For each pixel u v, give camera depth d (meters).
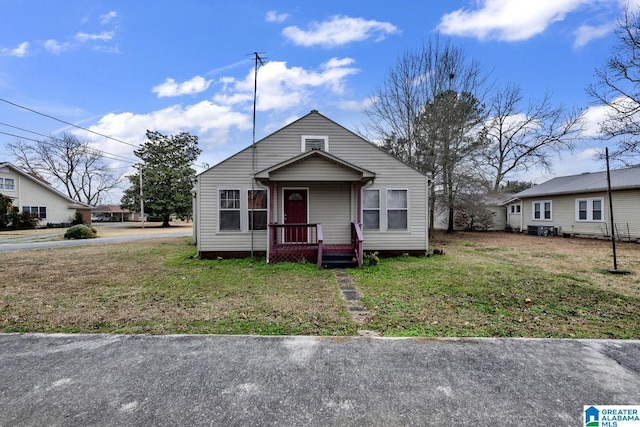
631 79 13.91
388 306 4.89
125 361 3.02
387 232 10.12
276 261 8.98
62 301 5.11
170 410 2.29
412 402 2.38
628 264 8.50
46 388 2.57
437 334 3.76
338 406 2.33
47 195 26.98
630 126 14.12
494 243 14.10
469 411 2.27
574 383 2.65
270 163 9.87
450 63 17.33
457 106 16.80
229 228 9.77
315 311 4.64
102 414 2.24
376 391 2.53
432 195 17.02
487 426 2.12
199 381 2.67
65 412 2.26
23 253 10.82
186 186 31.72
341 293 5.70
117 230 26.03
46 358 3.09
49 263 8.81
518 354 3.18
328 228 9.98
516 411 2.28
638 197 13.76
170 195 31.00
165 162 31.55
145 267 8.24
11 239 16.16
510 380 2.69
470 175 16.48
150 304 4.96
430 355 3.16
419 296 5.48
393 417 2.21
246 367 2.91
